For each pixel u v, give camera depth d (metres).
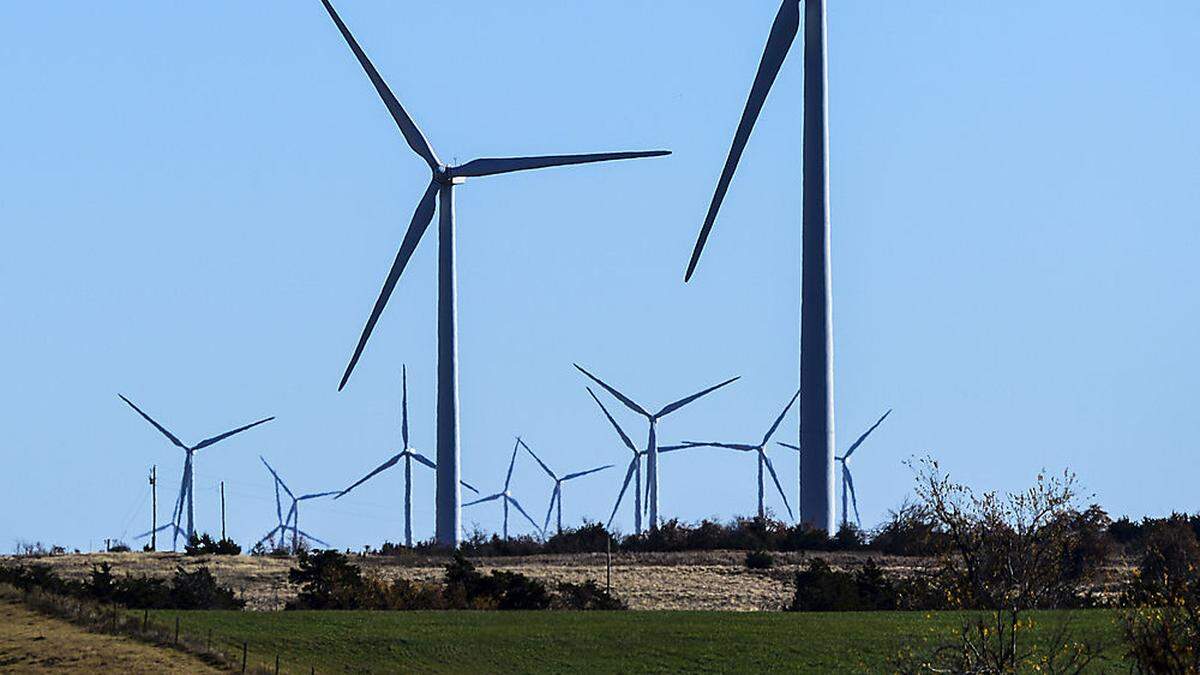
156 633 176.12
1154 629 118.69
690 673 163.88
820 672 161.38
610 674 164.38
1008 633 136.75
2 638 173.38
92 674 157.25
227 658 165.25
